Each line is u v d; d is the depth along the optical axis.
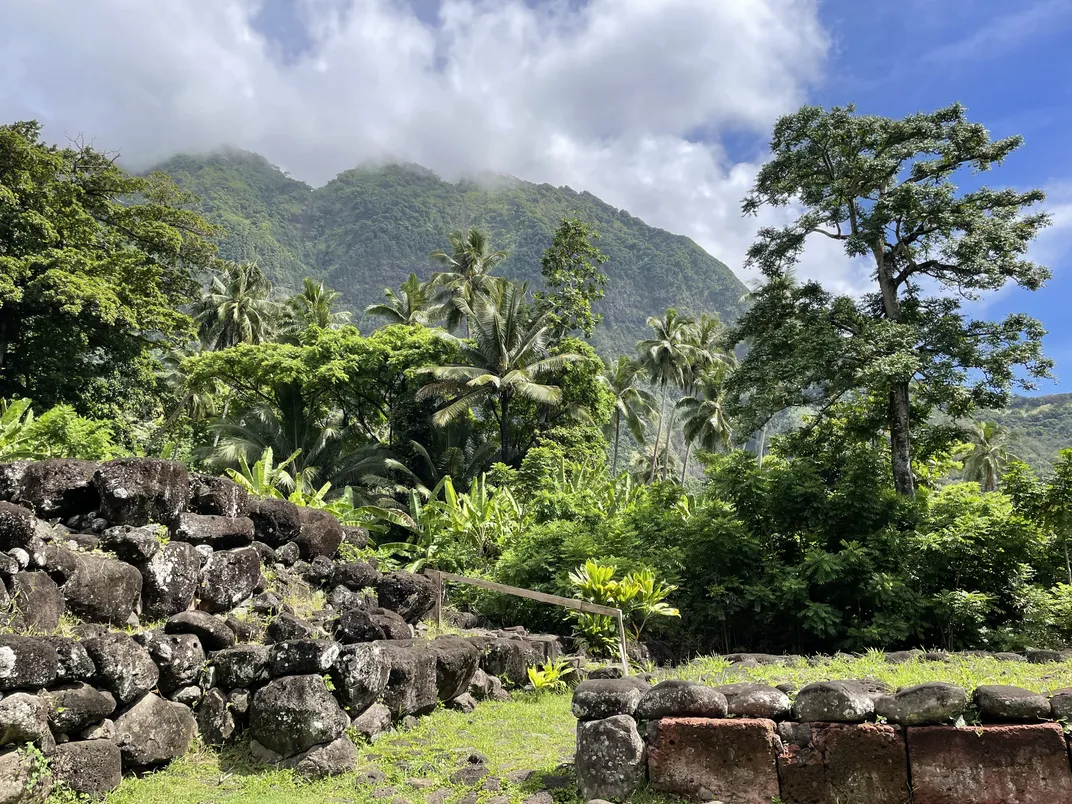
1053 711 3.84
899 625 10.12
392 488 27.27
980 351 14.98
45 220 21.28
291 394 29.12
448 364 31.38
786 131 17.80
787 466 13.02
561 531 12.45
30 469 5.59
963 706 3.85
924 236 16.19
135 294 23.64
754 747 4.02
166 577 5.64
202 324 42.53
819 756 3.95
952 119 16.84
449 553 13.79
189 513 6.16
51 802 3.94
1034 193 16.11
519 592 7.83
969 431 16.56
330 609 6.98
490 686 7.38
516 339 31.20
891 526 11.50
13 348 22.64
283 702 4.96
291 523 7.46
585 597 9.98
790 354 15.78
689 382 45.25
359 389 32.19
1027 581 11.12
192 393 31.92
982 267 15.33
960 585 11.08
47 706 4.06
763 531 12.24
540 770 4.75
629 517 13.34
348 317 45.12
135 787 4.40
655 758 4.12
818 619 10.43
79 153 24.84
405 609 7.83
